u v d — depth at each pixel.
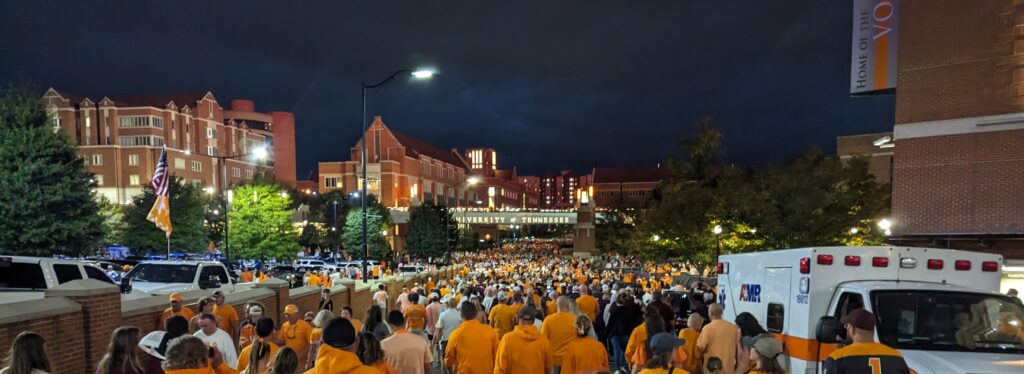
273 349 6.32
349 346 4.54
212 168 110.06
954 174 19.48
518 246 139.75
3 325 6.87
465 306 7.26
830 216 24.56
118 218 51.94
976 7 19.34
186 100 109.19
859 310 4.95
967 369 6.19
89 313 8.06
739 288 10.48
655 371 5.07
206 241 52.72
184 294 11.57
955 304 7.14
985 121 18.92
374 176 113.88
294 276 29.58
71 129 95.56
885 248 8.00
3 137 27.41
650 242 37.97
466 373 7.07
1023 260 18.05
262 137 132.75
